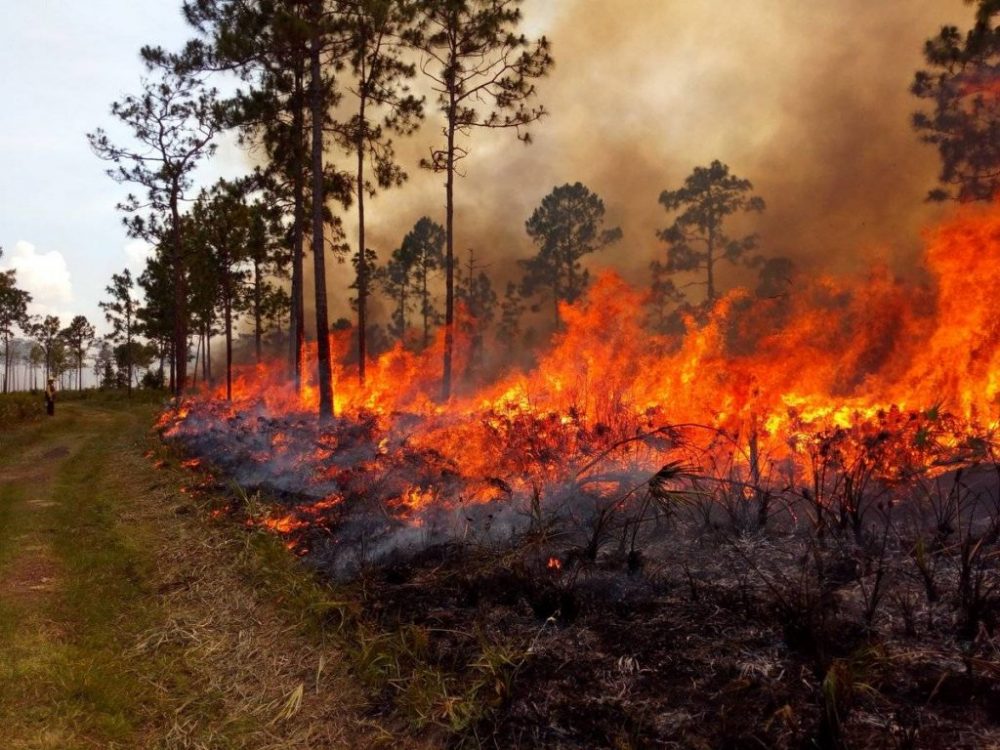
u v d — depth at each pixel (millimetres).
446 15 19797
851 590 3861
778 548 4625
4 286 40594
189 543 6867
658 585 4379
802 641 3406
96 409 30969
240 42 17953
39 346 71812
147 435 17359
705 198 37438
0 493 10102
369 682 3918
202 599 5395
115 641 4719
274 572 5707
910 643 3295
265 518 7383
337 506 7203
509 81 20516
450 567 5328
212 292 32438
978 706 2793
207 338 44906
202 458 12438
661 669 3471
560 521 5758
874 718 2809
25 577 6105
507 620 4309
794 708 2959
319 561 5957
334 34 16625
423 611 4617
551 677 3578
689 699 3191
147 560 6418
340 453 9969
